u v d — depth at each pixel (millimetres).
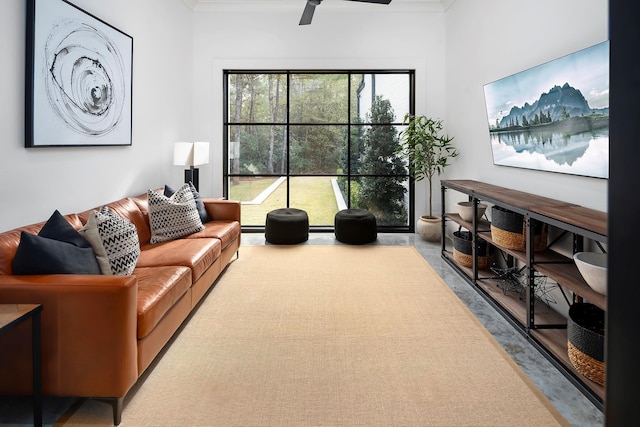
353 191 5848
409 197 5809
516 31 3465
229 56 5551
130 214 3342
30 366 1766
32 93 2502
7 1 2346
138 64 4004
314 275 3818
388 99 5758
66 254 2014
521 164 3287
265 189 5855
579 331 1978
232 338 2561
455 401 1911
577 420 1773
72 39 2887
